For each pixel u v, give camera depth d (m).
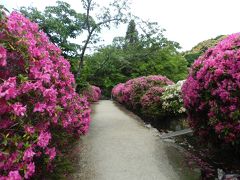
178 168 4.32
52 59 3.89
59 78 3.95
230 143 3.95
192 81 4.54
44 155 3.20
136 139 6.22
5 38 2.76
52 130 3.78
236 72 3.77
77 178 3.97
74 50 8.83
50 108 2.89
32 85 2.63
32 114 2.84
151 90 8.70
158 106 7.77
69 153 5.11
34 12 8.02
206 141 4.62
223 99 3.75
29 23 3.55
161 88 8.38
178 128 6.80
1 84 2.41
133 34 17.42
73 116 4.55
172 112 7.25
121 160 4.73
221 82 3.88
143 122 8.81
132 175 4.06
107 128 7.64
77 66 10.13
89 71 17.33
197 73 4.34
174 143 5.85
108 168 4.36
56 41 8.35
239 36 4.35
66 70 4.16
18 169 2.34
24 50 2.85
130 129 7.49
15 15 3.37
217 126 3.82
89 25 9.82
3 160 2.29
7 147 2.40
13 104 2.38
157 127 7.77
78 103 5.17
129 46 18.73
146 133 6.91
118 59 16.92
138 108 10.45
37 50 3.03
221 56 4.01
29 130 2.55
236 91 3.69
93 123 8.54
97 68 17.56
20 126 2.60
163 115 7.50
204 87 4.12
